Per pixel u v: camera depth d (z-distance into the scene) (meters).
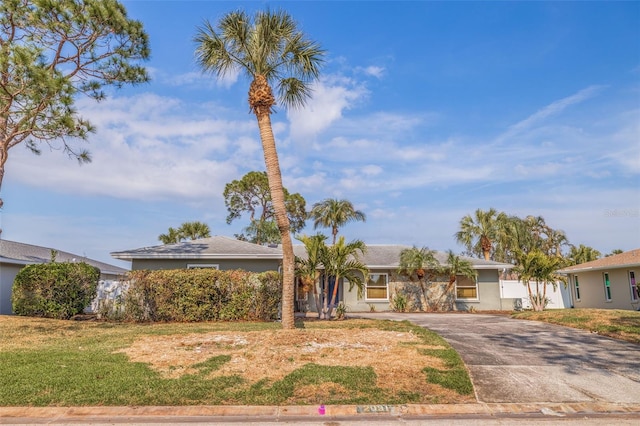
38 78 11.08
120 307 15.27
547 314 15.45
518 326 13.36
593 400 6.17
